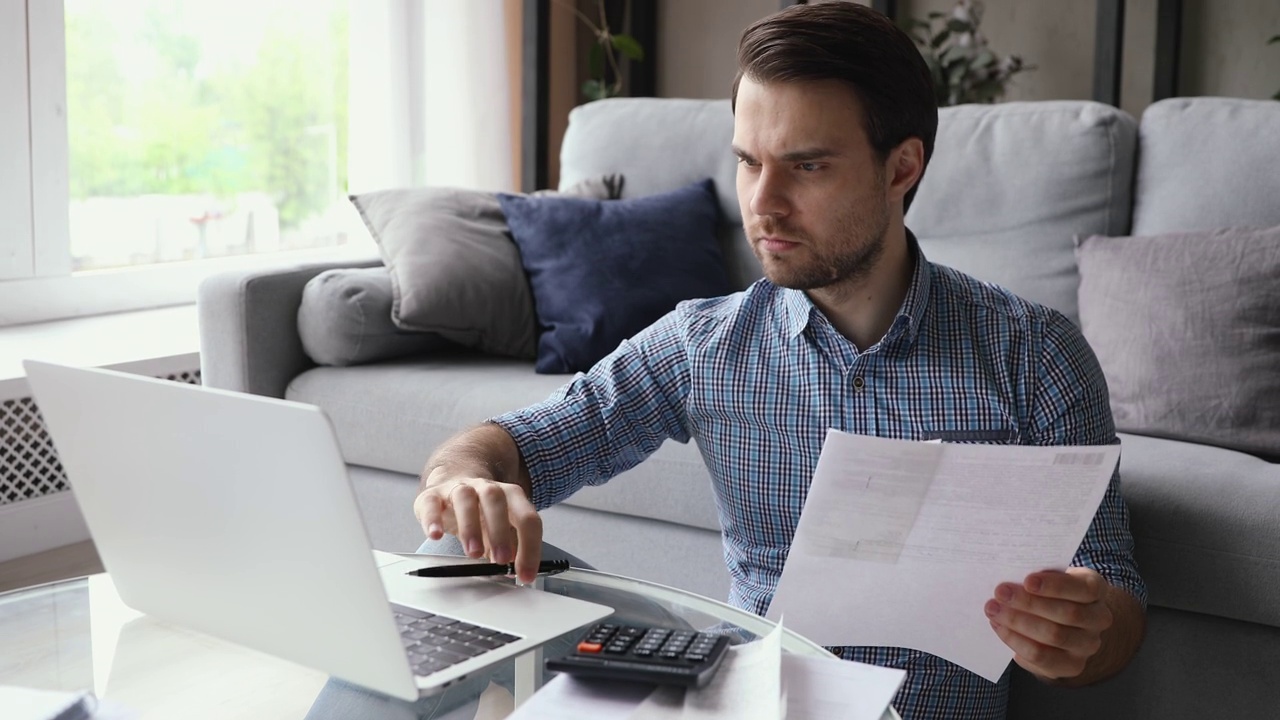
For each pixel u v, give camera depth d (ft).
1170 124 6.40
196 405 2.39
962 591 3.12
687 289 6.98
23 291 9.34
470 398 6.30
